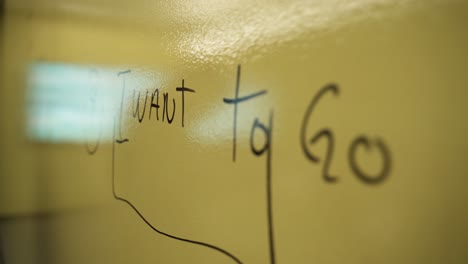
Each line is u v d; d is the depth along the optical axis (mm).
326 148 375
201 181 542
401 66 323
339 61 367
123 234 768
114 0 831
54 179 1153
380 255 335
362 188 347
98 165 886
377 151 336
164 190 630
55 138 1151
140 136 708
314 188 387
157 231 647
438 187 301
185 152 578
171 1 633
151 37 684
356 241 352
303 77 401
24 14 1413
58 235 1115
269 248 436
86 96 965
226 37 507
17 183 1437
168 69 630
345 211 360
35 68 1324
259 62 455
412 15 318
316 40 390
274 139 429
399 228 323
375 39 341
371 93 342
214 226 518
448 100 297
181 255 585
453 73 294
